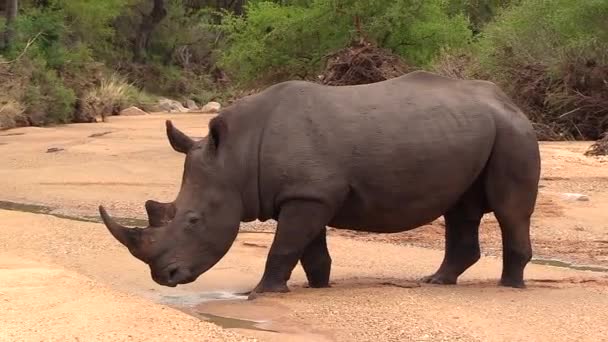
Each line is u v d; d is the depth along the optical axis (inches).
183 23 5930.1
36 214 1146.0
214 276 801.6
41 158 1827.0
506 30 2610.7
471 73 2610.7
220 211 689.6
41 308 589.0
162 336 543.2
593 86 2405.3
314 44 3270.2
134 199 1337.4
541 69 2476.6
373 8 3120.1
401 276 822.5
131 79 5334.6
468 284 777.6
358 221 732.7
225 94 5216.5
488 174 746.8
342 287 747.4
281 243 705.6
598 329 609.6
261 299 684.7
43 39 3393.2
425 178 720.3
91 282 675.4
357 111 719.1
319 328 600.4
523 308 666.2
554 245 1031.0
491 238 1063.0
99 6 4547.2
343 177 706.8
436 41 3090.6
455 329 598.9
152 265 673.0
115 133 2492.6
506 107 756.6
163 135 2404.0
